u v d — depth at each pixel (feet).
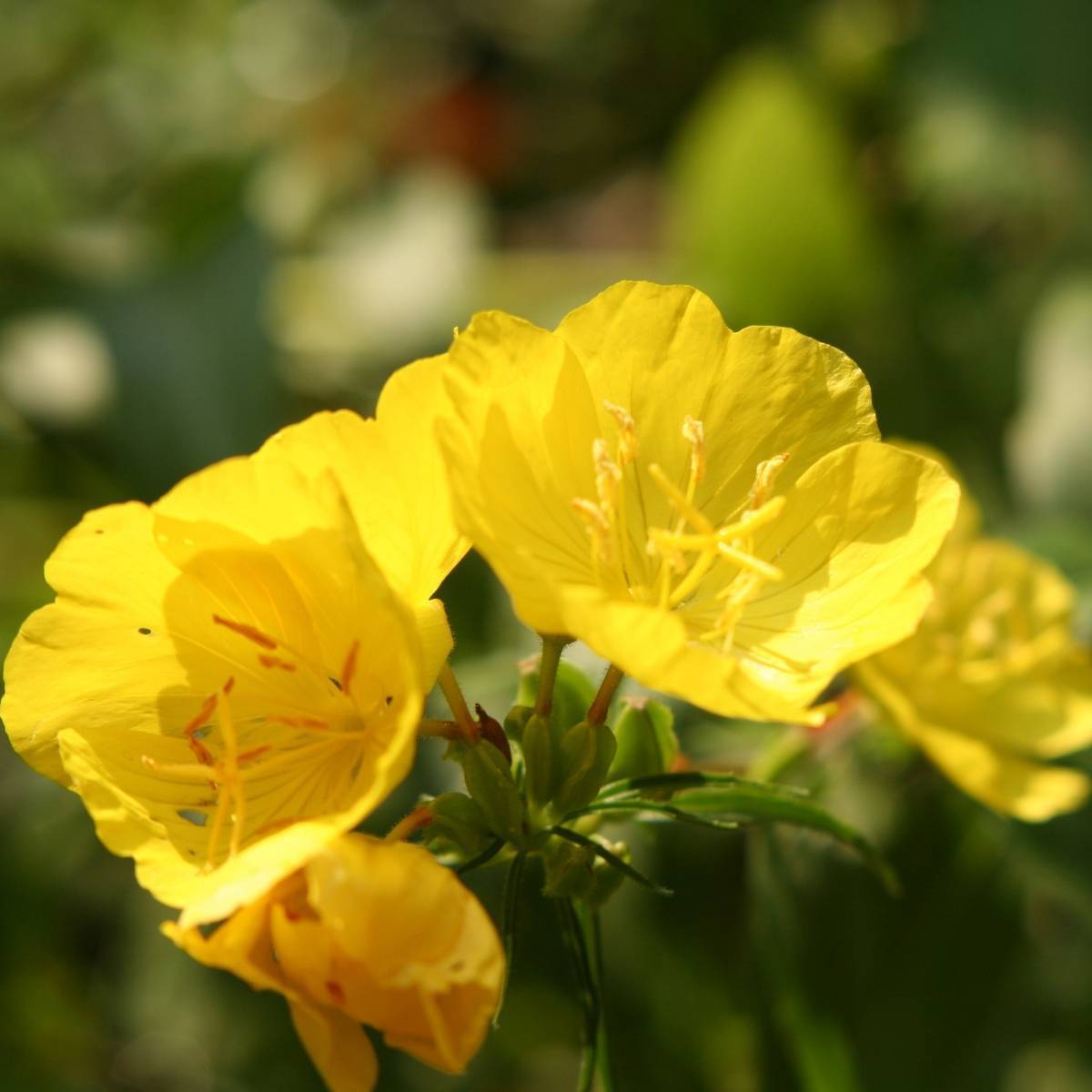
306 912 0.93
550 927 1.22
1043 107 1.47
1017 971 1.17
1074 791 1.14
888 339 1.42
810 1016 1.13
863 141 1.56
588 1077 0.97
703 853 1.21
